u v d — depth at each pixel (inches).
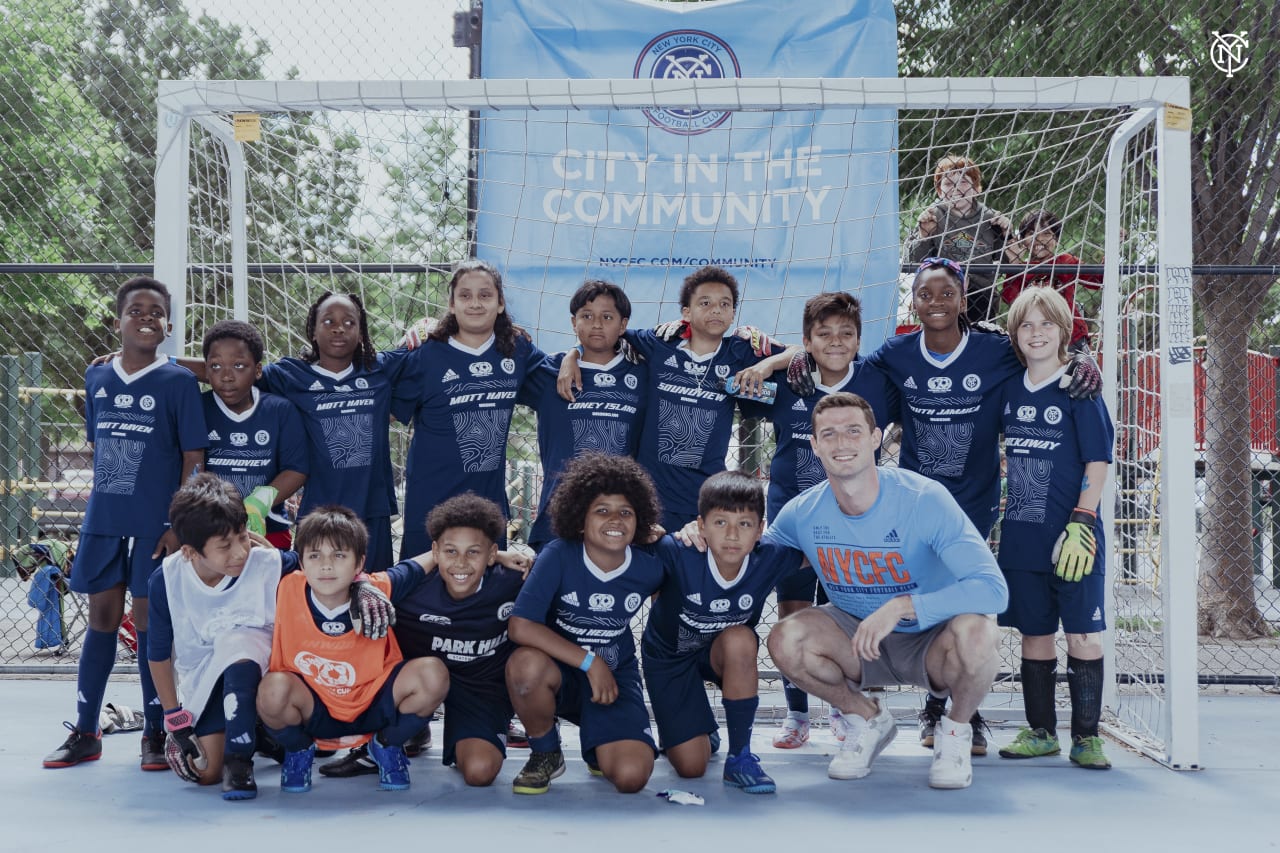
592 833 106.7
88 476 361.1
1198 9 236.7
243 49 258.7
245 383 140.4
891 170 189.6
